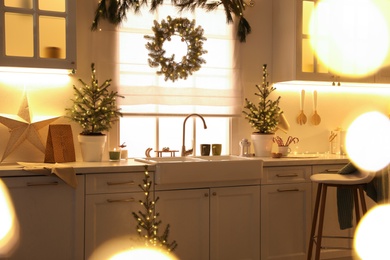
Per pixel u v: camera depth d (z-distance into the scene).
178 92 3.88
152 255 2.89
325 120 4.43
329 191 3.76
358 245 3.43
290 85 4.31
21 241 2.94
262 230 3.53
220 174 3.33
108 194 3.11
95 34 3.68
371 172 3.06
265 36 4.23
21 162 3.38
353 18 4.12
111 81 3.70
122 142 3.89
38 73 3.54
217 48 4.02
